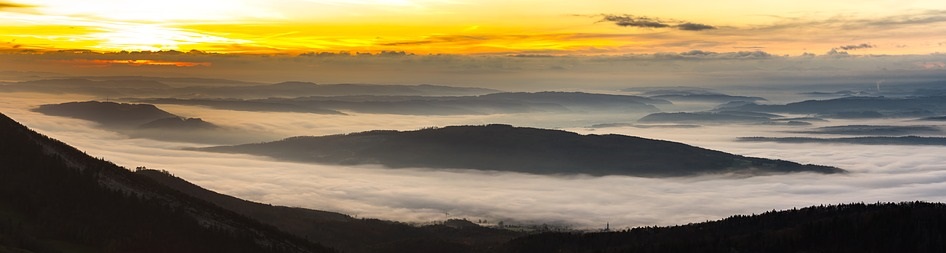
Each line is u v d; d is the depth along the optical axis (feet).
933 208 602.44
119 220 540.11
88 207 546.67
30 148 605.31
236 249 542.16
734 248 581.12
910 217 578.66
